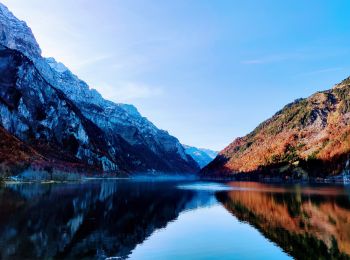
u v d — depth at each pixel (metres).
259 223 62.56
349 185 190.88
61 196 102.00
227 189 161.38
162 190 153.00
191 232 54.72
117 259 39.00
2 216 61.44
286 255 41.59
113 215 70.00
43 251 40.44
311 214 71.56
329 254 41.78
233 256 41.00
